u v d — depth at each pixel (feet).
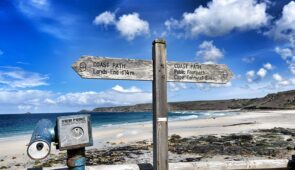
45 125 10.32
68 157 10.32
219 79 13.56
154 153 12.05
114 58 11.87
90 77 11.45
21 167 36.32
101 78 11.61
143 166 12.51
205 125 100.07
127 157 39.11
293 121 113.39
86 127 10.14
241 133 67.21
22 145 63.16
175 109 593.83
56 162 37.73
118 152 43.68
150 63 12.41
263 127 83.76
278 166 13.42
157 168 11.69
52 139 10.03
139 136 70.85
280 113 208.23
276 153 37.17
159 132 11.87
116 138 67.62
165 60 12.27
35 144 9.19
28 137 92.02
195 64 13.09
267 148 41.98
